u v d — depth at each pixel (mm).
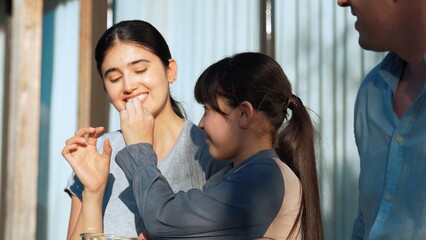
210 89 2742
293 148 2777
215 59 5781
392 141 2520
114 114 6227
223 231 2625
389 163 2514
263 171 2646
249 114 2711
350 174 5145
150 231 2701
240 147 2742
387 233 2479
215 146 2764
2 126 7383
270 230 2623
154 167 2779
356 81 5199
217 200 2621
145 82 3111
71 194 3234
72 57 6582
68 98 6570
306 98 5355
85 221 3014
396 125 2543
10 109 6625
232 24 5723
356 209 5109
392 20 2508
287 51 5465
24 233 6488
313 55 5367
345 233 5117
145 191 2719
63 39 6633
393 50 2570
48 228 6598
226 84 2719
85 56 6309
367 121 2652
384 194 2512
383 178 2545
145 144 2832
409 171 2471
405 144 2494
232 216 2609
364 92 2701
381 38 2559
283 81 2812
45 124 6633
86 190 3025
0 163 7312
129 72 3113
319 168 5168
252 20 5637
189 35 5902
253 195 2609
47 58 6668
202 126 2812
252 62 2771
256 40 5613
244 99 2715
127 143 2854
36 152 6508
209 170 3098
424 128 2453
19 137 6520
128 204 3115
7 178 6625
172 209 2656
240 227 2617
